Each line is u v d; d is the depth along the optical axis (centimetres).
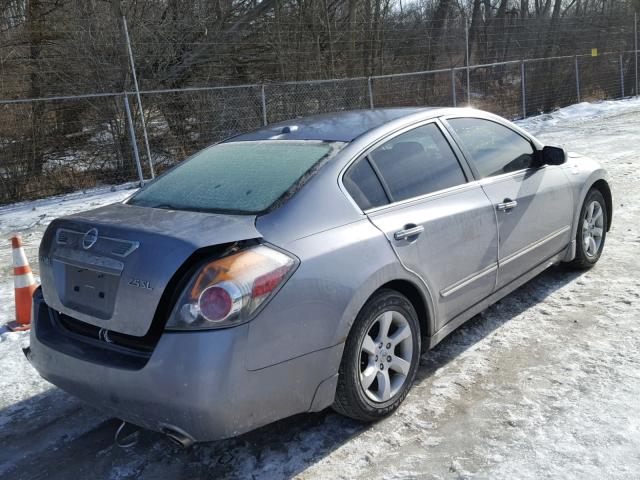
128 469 293
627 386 318
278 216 277
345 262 280
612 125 1483
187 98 1277
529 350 369
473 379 342
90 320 270
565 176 451
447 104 1755
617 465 259
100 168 1224
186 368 239
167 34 1371
